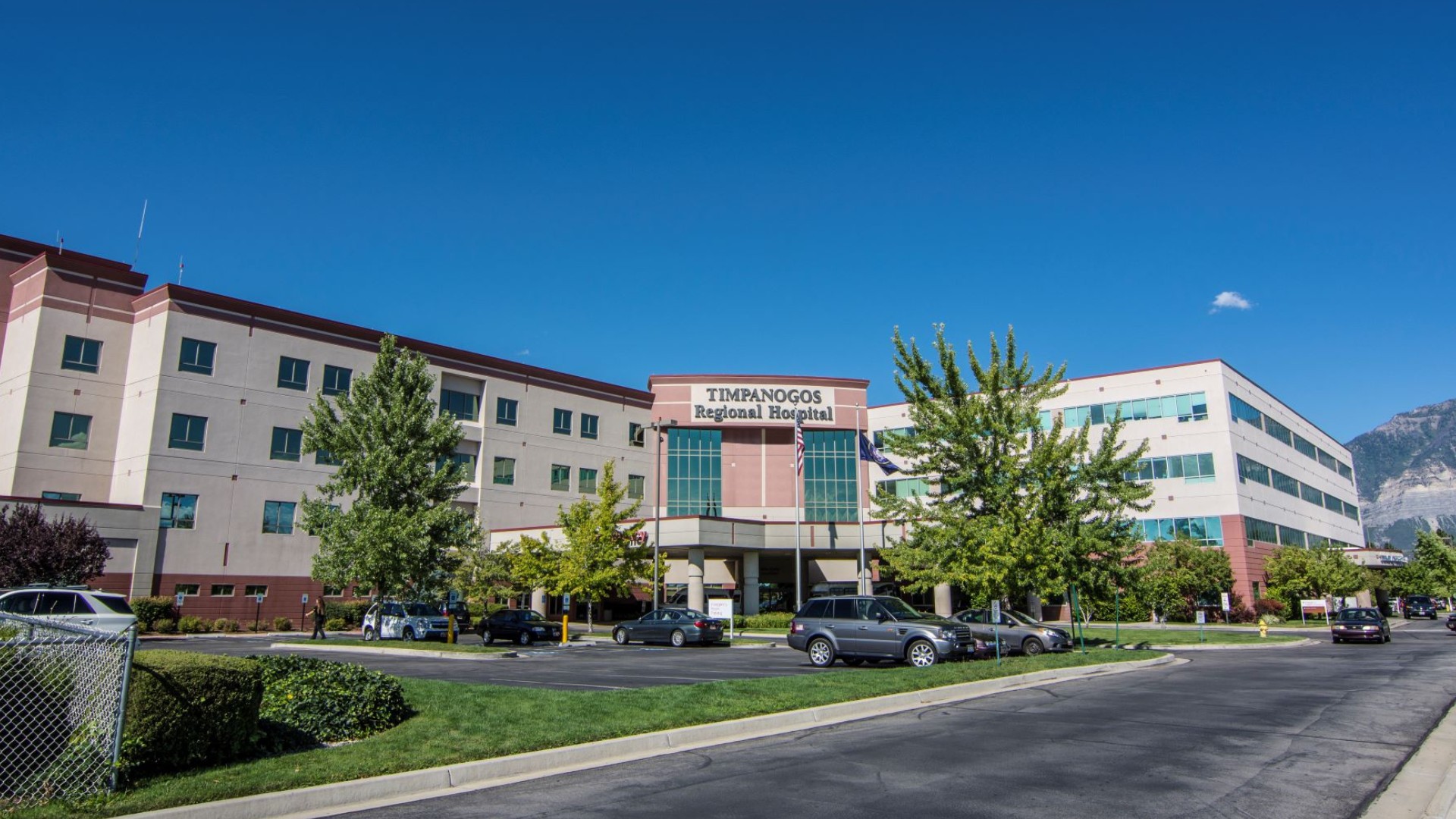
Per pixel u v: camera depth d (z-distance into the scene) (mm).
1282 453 67688
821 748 10695
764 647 32906
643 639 34750
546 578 40312
